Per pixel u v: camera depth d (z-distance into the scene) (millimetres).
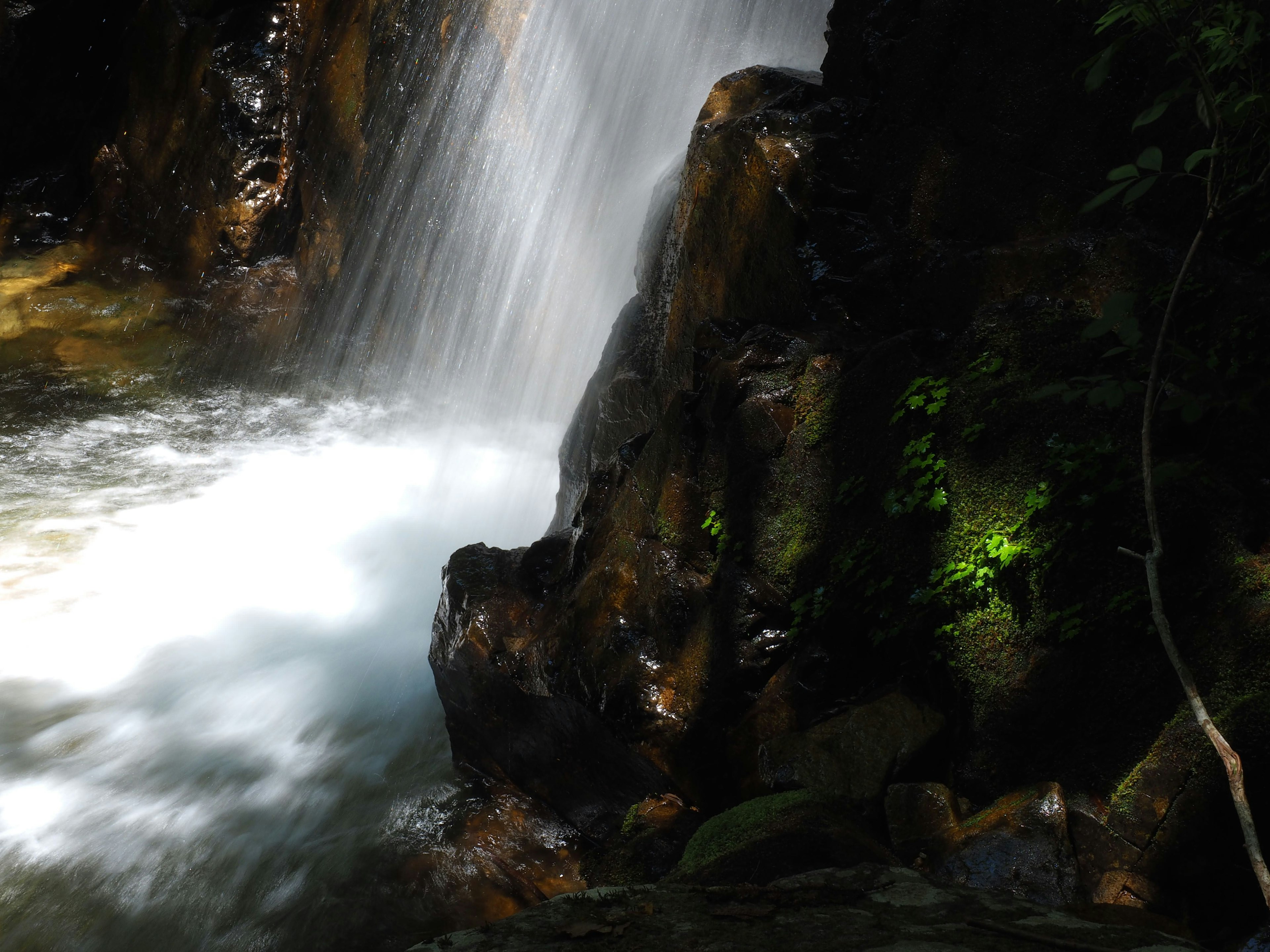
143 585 11914
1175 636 4887
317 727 9148
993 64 7430
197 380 17234
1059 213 6945
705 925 3953
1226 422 5250
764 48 15594
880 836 5125
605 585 7102
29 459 14531
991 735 5359
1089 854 4637
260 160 18141
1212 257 5918
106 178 18438
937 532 5938
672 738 6430
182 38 17812
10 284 17109
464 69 18422
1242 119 3994
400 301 19500
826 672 6172
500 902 6793
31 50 17312
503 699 7598
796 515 6699
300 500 14445
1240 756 4391
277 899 6934
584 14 17391
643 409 9734
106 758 8656
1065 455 5488
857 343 7125
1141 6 3857
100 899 6938
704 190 8797
